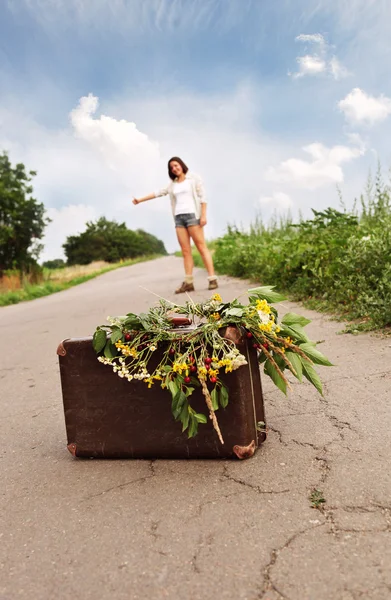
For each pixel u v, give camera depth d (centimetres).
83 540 244
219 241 1645
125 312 1012
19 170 4106
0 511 281
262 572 208
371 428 330
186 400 296
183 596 199
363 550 214
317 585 197
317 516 241
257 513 249
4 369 660
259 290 321
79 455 330
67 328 933
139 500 274
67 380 324
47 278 3331
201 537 235
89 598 204
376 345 511
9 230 3850
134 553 229
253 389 312
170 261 3731
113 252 9156
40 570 225
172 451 313
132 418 316
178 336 298
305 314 698
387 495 252
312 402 389
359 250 686
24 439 394
